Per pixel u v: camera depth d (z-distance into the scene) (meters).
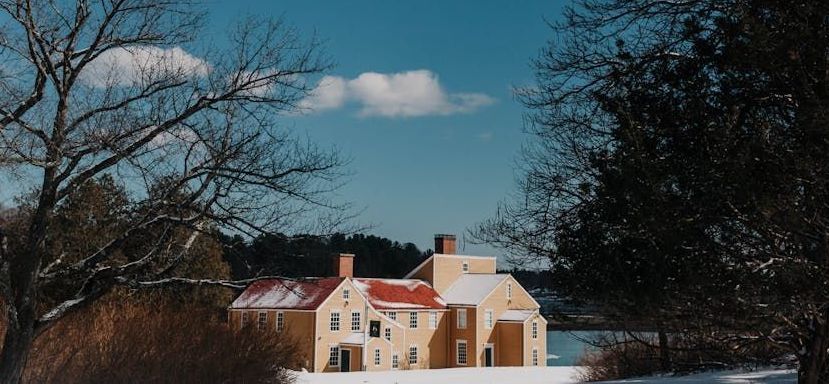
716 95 9.53
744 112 9.26
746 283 8.92
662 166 9.08
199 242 14.91
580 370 32.25
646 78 10.51
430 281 63.44
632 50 11.13
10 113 11.66
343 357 53.25
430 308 60.03
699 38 10.02
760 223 8.73
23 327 12.23
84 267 13.09
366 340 53.22
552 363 64.75
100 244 16.36
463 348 60.41
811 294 8.30
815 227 8.53
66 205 17.00
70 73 12.50
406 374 35.53
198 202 13.47
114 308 18.12
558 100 11.88
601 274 10.06
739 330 10.05
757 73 8.99
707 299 9.34
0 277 11.88
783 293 8.51
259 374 21.02
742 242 9.23
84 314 17.34
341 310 53.53
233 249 13.95
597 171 10.43
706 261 9.09
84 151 12.28
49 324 12.64
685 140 9.48
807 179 8.31
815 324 9.41
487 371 39.06
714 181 8.84
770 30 8.77
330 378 31.08
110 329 17.81
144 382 17.50
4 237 12.12
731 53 8.94
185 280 13.48
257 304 53.84
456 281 64.44
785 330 9.91
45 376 15.98
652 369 19.48
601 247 10.03
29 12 11.99
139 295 19.22
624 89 10.80
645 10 11.03
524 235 11.73
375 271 93.31
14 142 11.50
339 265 56.38
